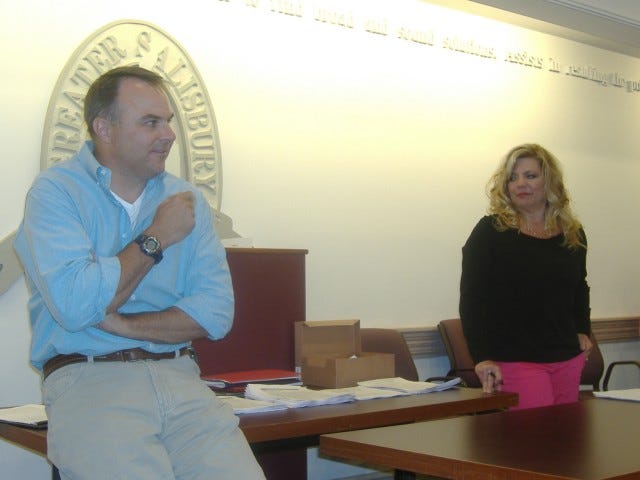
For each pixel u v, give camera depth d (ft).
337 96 14.05
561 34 17.61
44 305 5.76
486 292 10.18
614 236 18.74
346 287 14.06
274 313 10.85
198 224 6.34
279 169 13.25
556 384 10.21
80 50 11.07
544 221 10.37
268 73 13.15
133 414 5.40
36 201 5.62
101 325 5.55
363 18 14.44
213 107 12.44
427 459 5.42
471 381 13.65
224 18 12.66
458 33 15.94
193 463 5.52
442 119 15.64
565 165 17.80
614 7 14.51
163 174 6.39
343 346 10.02
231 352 10.35
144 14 11.82
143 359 5.75
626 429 6.48
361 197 14.34
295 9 13.50
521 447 5.67
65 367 5.61
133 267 5.53
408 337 14.65
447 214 15.66
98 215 5.85
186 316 5.92
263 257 10.78
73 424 5.32
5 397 10.53
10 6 10.68
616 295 18.70
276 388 8.61
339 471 13.87
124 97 5.92
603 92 18.67
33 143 10.84
